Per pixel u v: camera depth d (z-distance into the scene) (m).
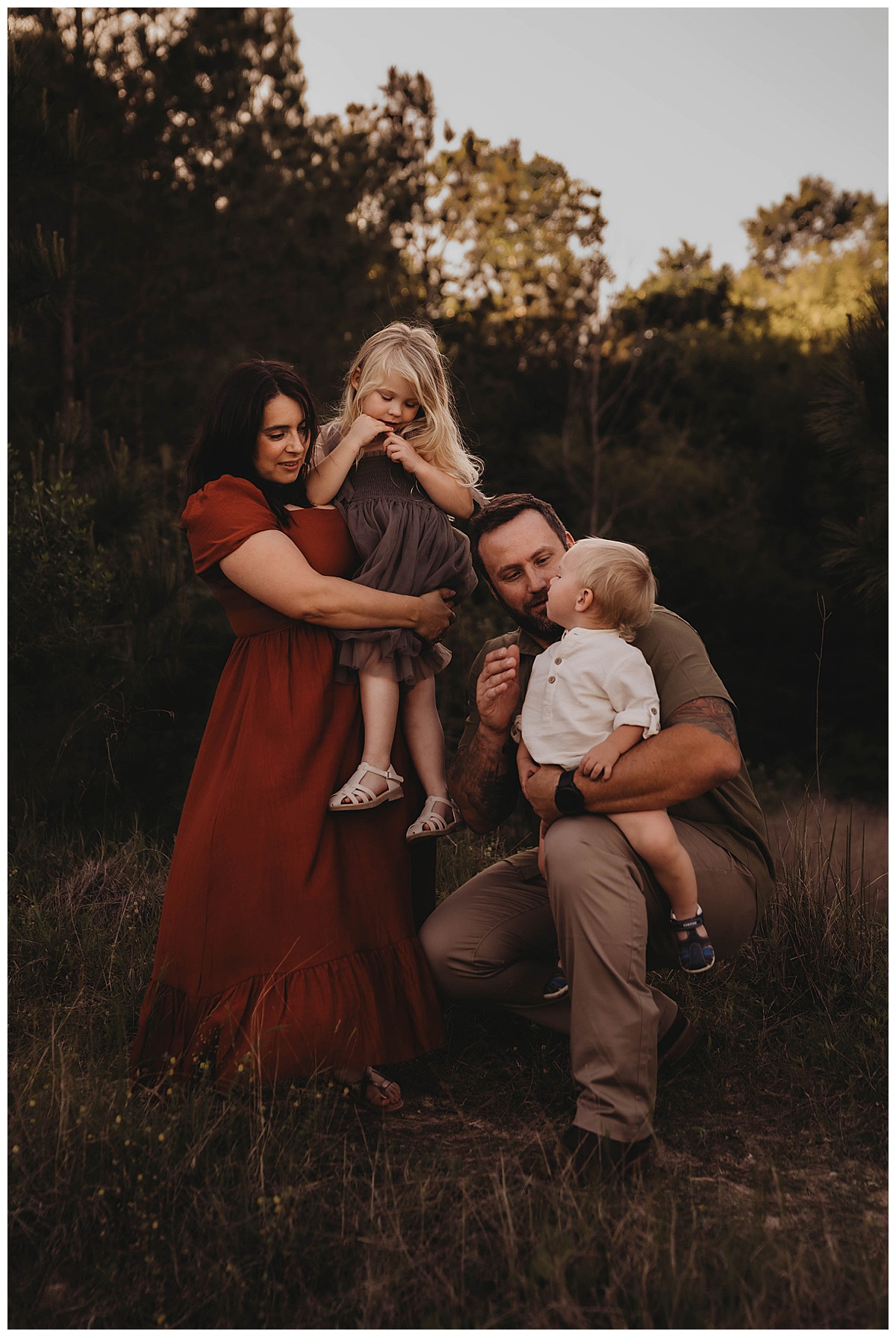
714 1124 2.38
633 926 2.10
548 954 2.54
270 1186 1.98
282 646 2.47
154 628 5.32
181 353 9.27
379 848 2.45
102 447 7.46
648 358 13.14
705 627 11.75
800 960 3.01
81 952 3.12
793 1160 2.24
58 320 8.57
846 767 9.86
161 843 4.61
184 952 2.35
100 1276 1.80
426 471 2.59
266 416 2.44
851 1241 1.92
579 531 11.59
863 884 3.31
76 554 5.39
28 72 5.46
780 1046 2.73
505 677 2.47
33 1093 2.23
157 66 8.97
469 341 11.88
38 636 5.16
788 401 13.89
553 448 11.62
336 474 2.55
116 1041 2.57
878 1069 2.54
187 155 9.66
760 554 12.23
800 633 11.46
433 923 2.48
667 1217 1.91
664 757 2.16
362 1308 1.73
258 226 10.31
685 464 12.09
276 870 2.30
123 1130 2.06
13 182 5.64
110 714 4.99
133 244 9.00
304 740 2.38
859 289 18.03
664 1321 1.69
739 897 2.36
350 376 2.74
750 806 2.43
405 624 2.48
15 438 6.25
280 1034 2.20
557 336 12.09
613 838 2.18
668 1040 2.53
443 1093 2.51
